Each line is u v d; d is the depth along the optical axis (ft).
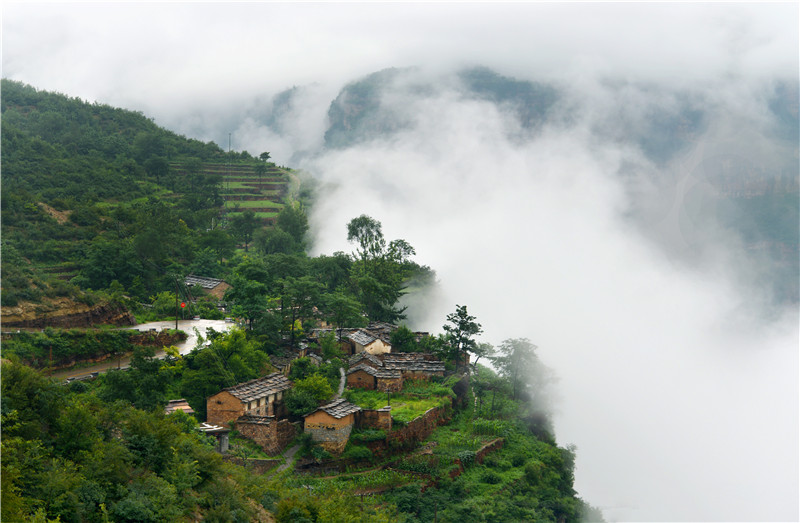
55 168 570.05
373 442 301.63
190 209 618.85
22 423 164.45
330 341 371.97
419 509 281.13
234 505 187.83
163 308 380.17
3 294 287.69
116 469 168.04
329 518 204.64
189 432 242.99
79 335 289.12
